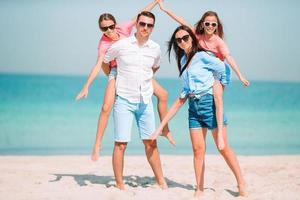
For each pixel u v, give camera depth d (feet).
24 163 33.83
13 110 90.17
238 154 45.75
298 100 130.21
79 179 27.35
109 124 63.57
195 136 22.80
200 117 22.56
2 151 46.42
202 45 24.16
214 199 22.70
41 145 50.67
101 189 24.30
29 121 74.02
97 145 23.58
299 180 27.53
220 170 30.86
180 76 22.95
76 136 57.88
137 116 24.23
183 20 24.58
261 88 185.26
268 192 24.23
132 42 23.06
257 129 67.46
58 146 49.98
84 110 88.89
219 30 24.13
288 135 61.36
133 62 23.15
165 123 22.99
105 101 23.53
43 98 122.52
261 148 50.24
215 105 22.22
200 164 23.07
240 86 193.47
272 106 110.42
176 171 30.63
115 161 24.17
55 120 75.10
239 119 81.35
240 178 23.41
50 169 31.09
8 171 29.63
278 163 34.12
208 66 22.13
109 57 23.41
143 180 27.50
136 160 35.35
